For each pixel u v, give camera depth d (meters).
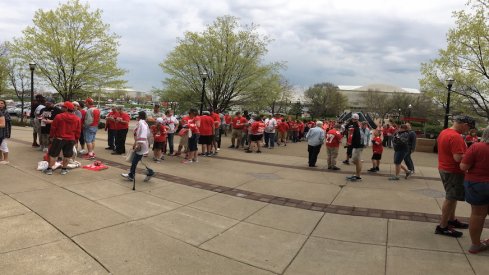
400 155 9.98
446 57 22.19
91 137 10.57
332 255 4.61
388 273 4.12
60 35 26.89
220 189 7.87
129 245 4.55
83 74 27.42
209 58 30.28
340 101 87.94
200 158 12.66
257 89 31.62
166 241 4.78
